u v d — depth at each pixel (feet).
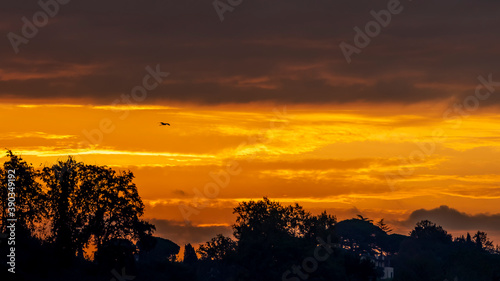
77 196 629.10
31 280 570.05
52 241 618.03
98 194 633.20
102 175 637.71
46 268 589.32
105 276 620.08
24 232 611.88
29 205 622.95
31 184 624.18
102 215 626.23
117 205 630.33
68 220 622.13
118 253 622.13
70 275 604.08
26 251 598.34
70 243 612.29
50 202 630.33
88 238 629.92
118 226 634.02
